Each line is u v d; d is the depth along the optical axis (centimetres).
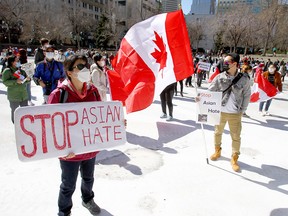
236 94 402
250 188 372
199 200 338
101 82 516
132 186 364
